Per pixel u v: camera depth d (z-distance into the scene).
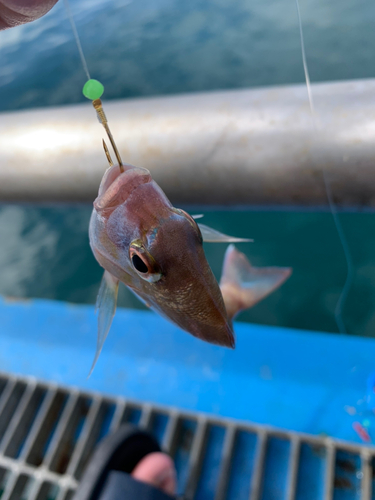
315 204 0.26
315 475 0.35
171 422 0.39
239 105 0.25
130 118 0.26
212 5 1.00
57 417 0.43
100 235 0.12
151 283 0.11
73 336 0.48
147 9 1.06
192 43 0.90
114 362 0.45
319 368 0.40
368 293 0.47
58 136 0.28
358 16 0.78
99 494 0.25
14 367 0.46
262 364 0.42
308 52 0.75
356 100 0.23
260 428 0.37
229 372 0.42
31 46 1.05
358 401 0.37
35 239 0.69
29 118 0.29
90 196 0.29
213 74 0.80
